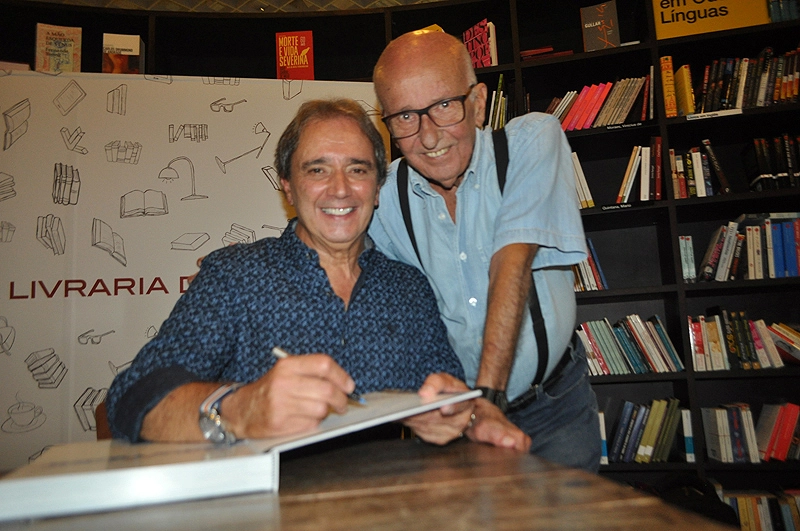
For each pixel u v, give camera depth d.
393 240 1.49
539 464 0.69
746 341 2.55
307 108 1.31
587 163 3.06
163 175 2.25
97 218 2.18
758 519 2.44
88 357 2.11
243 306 1.15
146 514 0.51
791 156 2.56
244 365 1.12
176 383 0.84
